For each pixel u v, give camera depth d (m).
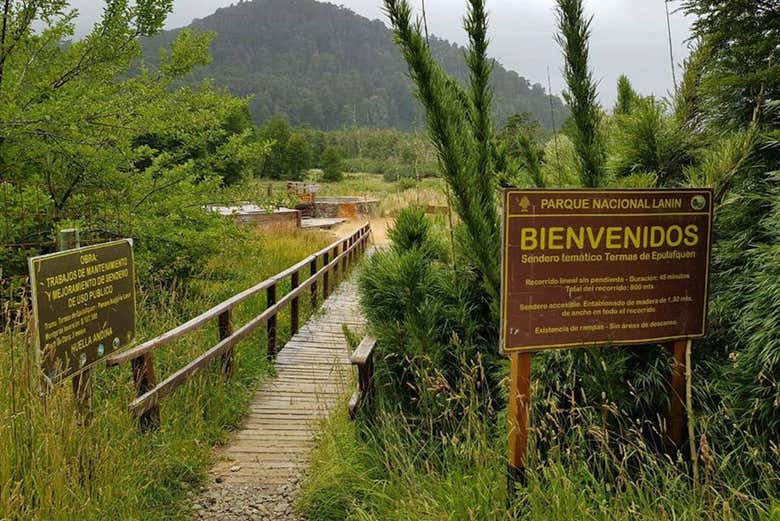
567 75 2.99
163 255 7.60
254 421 5.16
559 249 2.75
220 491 3.89
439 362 3.94
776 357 2.57
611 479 3.05
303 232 18.09
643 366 3.21
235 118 30.28
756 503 2.46
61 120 5.82
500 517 2.83
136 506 3.30
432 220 5.32
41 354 3.03
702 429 2.88
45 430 3.06
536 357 3.42
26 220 5.96
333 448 4.00
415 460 3.65
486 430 3.48
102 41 6.72
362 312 4.78
